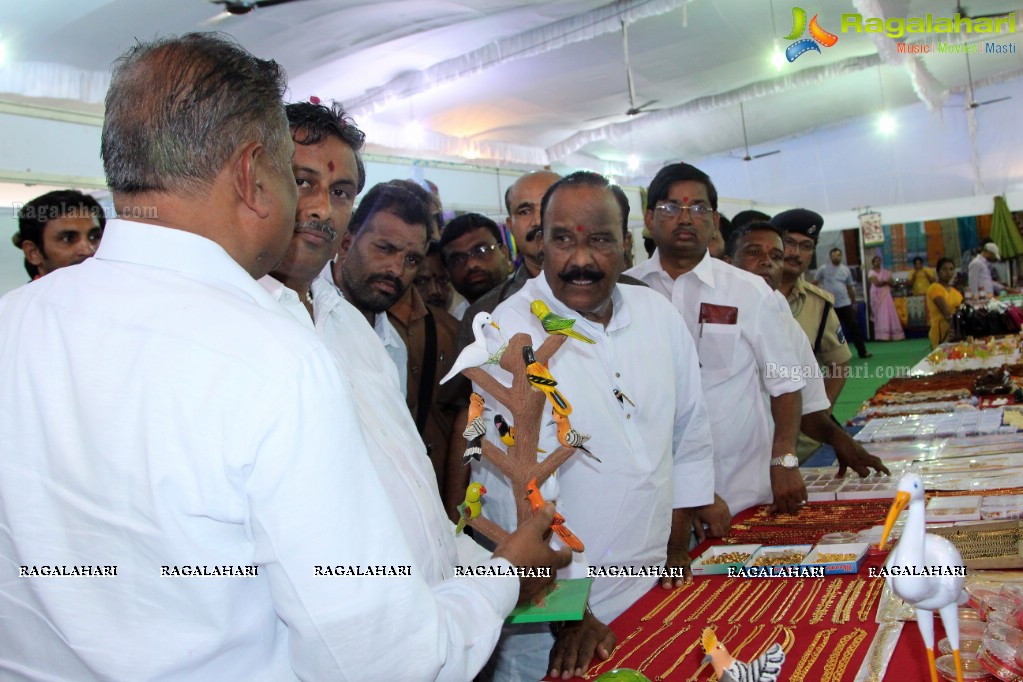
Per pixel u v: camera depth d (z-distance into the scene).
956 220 13.77
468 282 3.55
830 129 14.66
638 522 1.95
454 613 1.15
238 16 6.32
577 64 9.67
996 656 1.22
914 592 1.11
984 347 6.26
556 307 1.98
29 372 1.06
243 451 0.97
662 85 11.00
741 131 14.24
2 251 4.44
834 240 14.38
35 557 1.03
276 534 0.98
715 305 2.68
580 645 1.56
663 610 1.77
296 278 1.59
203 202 1.09
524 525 1.37
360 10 6.77
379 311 2.53
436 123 11.01
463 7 7.20
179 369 0.99
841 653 1.41
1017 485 2.41
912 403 4.63
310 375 1.01
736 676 1.29
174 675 1.01
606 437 1.93
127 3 5.66
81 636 1.01
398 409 1.60
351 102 9.48
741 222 4.45
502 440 1.48
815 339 4.04
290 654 1.05
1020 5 9.29
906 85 12.92
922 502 1.12
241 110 1.09
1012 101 13.50
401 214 2.41
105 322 1.04
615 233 1.88
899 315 14.07
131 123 1.07
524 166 13.11
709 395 2.69
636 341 2.04
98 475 1.00
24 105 4.68
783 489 2.52
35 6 5.52
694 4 8.26
